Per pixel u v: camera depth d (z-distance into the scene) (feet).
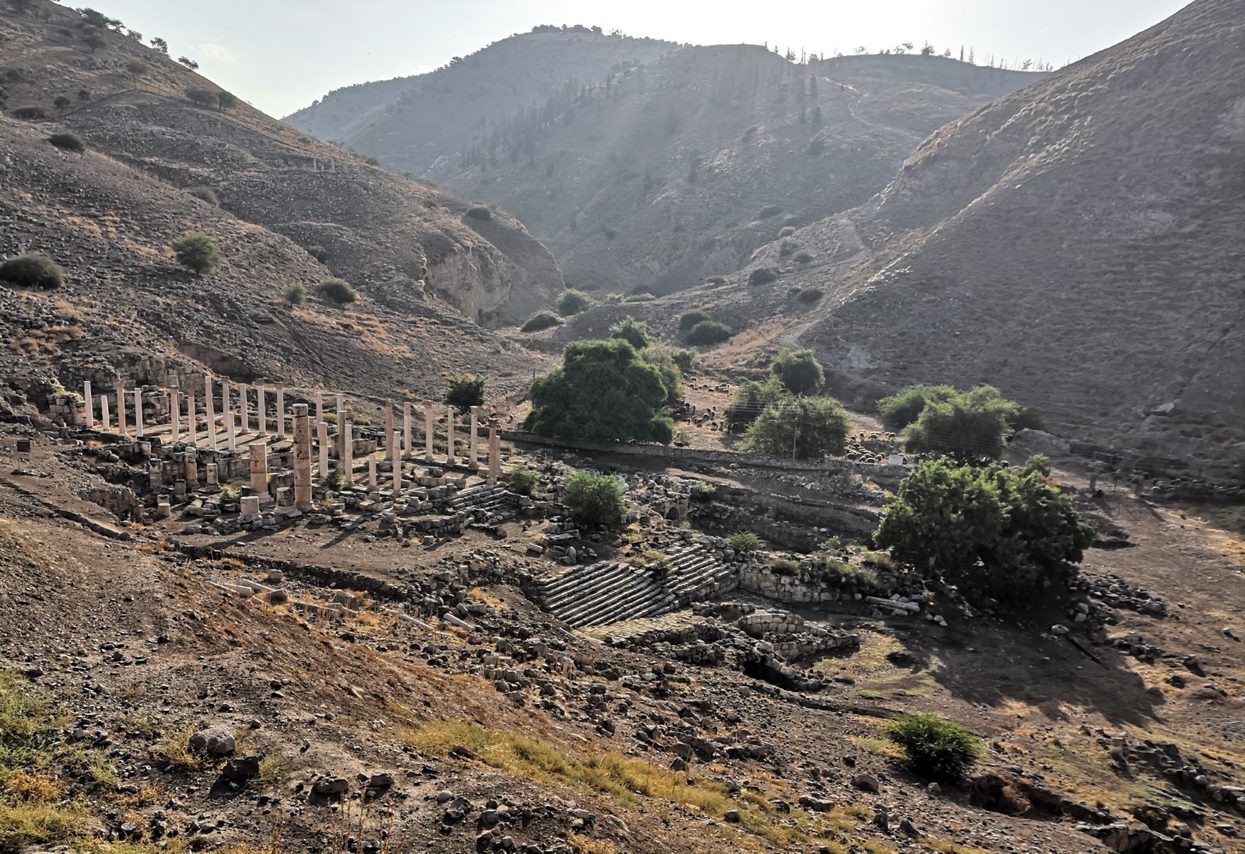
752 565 138.92
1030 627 133.28
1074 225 330.75
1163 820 79.77
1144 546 170.60
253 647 58.08
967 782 80.79
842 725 91.45
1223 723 104.83
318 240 356.38
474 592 104.32
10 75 402.52
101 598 59.41
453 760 48.67
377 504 129.59
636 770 60.54
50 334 171.32
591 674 88.63
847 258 414.00
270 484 132.67
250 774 42.09
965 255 343.05
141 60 479.82
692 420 249.96
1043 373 282.36
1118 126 353.92
